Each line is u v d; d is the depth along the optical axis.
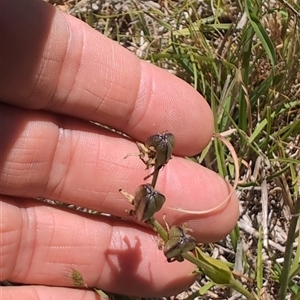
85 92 0.10
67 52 0.10
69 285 0.11
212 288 0.12
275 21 0.13
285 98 0.13
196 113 0.11
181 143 0.11
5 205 0.10
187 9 0.14
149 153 0.08
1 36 0.10
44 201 0.11
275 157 0.12
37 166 0.10
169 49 0.14
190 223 0.11
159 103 0.11
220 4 0.14
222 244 0.12
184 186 0.11
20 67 0.10
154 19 0.14
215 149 0.12
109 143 0.11
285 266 0.10
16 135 0.10
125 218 0.11
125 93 0.11
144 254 0.11
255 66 0.13
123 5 0.15
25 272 0.11
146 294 0.11
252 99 0.13
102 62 0.10
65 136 0.11
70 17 0.10
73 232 0.11
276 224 0.12
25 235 0.11
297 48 0.13
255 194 0.13
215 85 0.13
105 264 0.11
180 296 0.12
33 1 0.10
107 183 0.11
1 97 0.10
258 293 0.10
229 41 0.14
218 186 0.11
